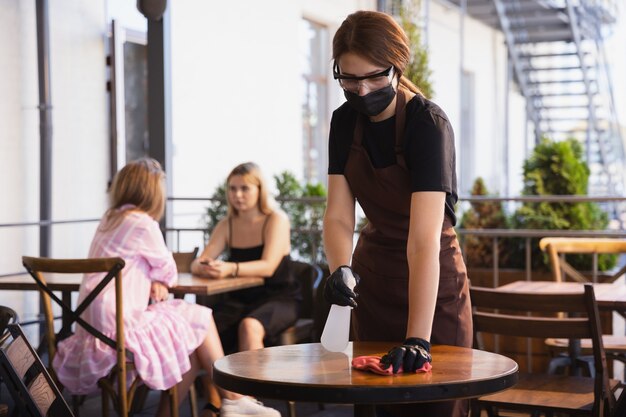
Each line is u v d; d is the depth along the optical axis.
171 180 6.38
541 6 13.42
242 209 4.60
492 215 6.10
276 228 4.58
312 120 10.66
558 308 3.00
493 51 15.41
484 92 15.44
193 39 8.20
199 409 4.83
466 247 5.82
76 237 7.23
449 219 2.32
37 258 3.48
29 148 6.73
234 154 8.90
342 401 1.74
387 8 8.32
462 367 1.93
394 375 1.85
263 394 1.80
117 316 3.39
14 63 6.59
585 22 13.77
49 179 6.76
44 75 6.71
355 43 2.07
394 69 2.12
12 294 6.64
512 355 5.27
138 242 3.65
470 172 14.96
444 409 2.24
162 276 3.71
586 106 13.81
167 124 6.31
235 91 8.90
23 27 6.67
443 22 13.58
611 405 3.03
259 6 9.30
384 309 2.35
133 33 7.88
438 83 13.48
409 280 2.10
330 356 2.06
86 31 7.29
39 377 2.57
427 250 2.09
